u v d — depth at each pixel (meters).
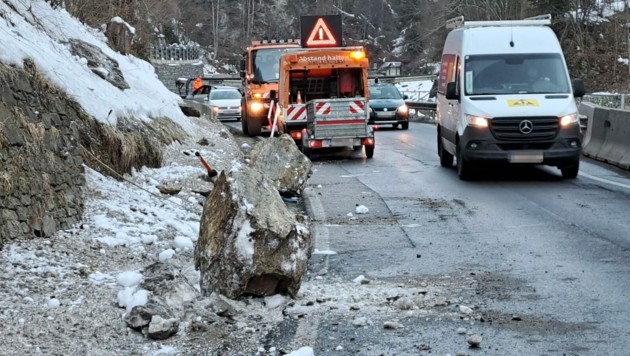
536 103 16.77
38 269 7.94
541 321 7.13
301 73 24.03
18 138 9.02
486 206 13.69
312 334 6.88
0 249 8.17
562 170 17.16
